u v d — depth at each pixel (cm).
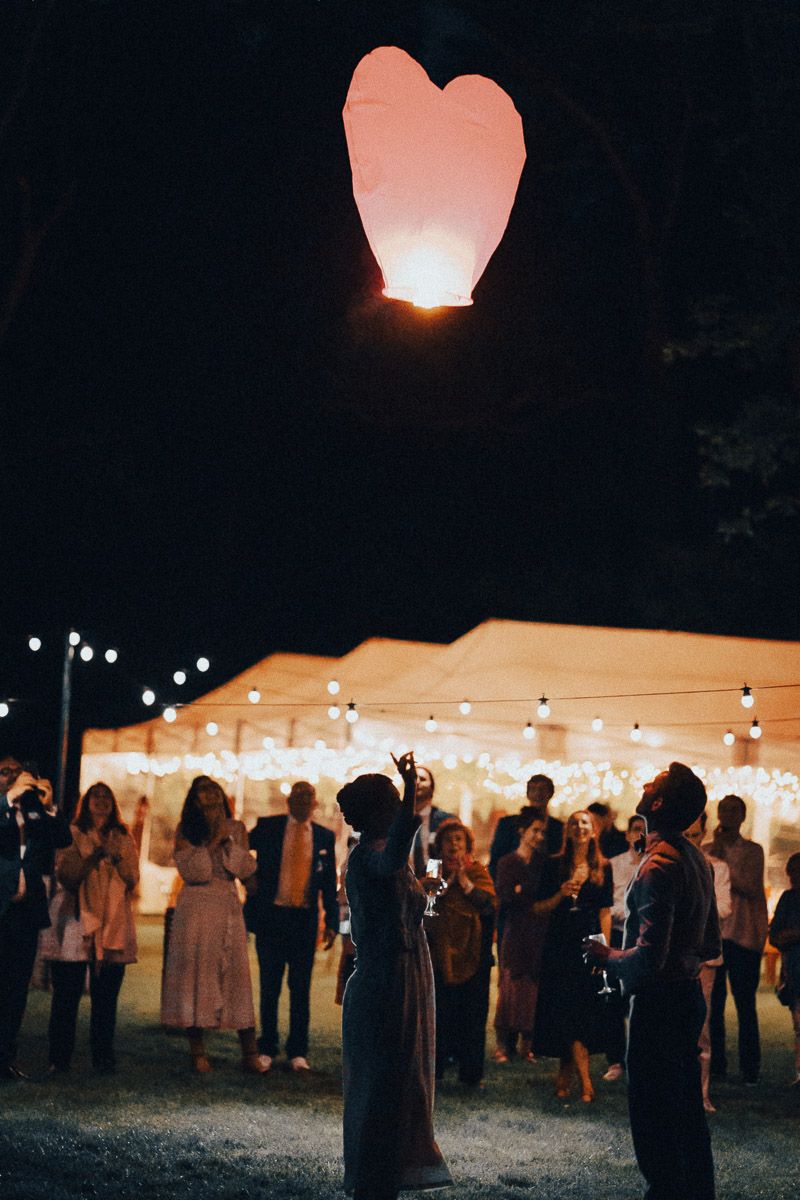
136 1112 871
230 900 1028
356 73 523
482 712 1775
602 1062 1154
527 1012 1130
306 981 1048
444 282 516
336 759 1847
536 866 1144
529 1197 700
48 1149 761
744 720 1702
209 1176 719
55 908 1005
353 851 638
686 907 594
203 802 1031
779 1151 825
